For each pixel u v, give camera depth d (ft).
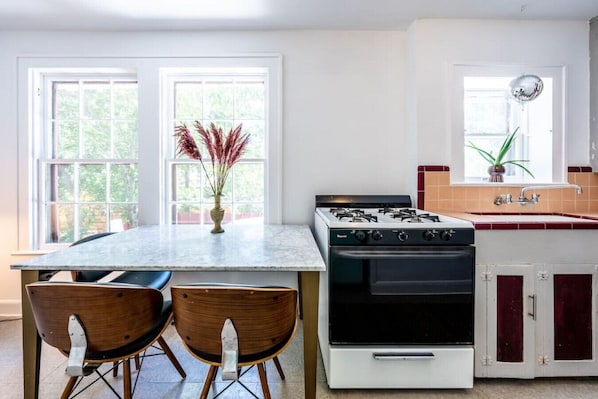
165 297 8.05
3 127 7.97
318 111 8.06
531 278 5.39
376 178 8.13
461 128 7.50
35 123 8.15
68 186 8.43
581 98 7.55
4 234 8.00
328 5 6.89
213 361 3.95
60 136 8.39
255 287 3.84
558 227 5.37
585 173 7.55
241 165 8.47
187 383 5.52
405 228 5.10
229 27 7.81
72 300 3.74
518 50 7.48
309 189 8.12
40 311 3.84
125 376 4.23
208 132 6.44
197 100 8.43
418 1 6.74
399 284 5.10
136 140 8.39
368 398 5.13
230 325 3.70
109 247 5.31
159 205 8.08
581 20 7.47
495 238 5.37
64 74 8.29
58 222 8.41
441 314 5.14
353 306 5.11
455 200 7.49
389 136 8.11
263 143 8.44
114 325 3.85
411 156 7.83
